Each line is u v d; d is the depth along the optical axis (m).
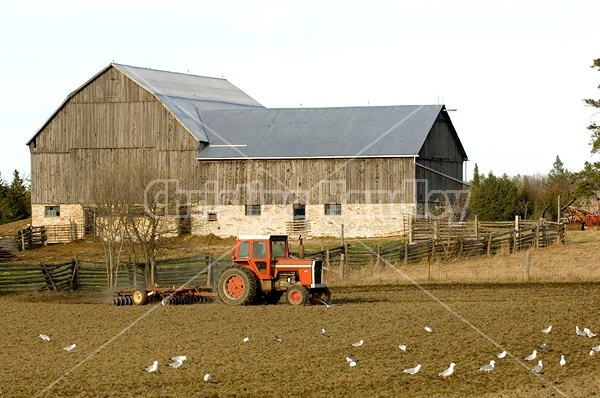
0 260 101.69
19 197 177.50
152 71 140.00
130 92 126.75
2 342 45.22
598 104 109.19
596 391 34.22
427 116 122.25
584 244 99.38
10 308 58.75
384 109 125.94
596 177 108.62
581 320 49.53
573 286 67.50
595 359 39.62
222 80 159.12
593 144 109.44
